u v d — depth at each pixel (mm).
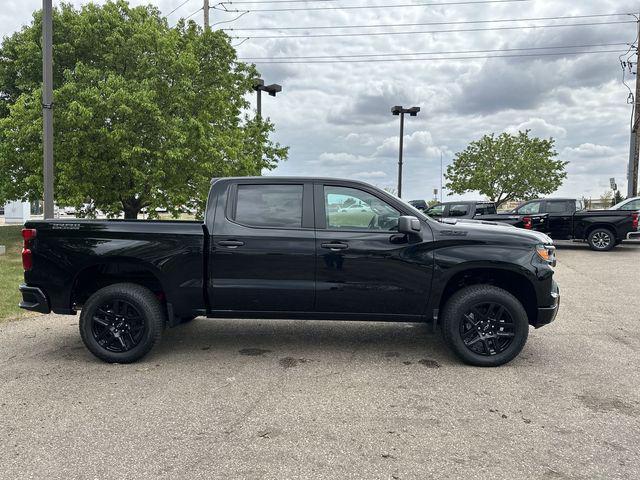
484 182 30547
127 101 12992
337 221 5066
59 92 12672
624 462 3123
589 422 3688
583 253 15500
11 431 3551
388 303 4988
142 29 14664
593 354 5355
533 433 3512
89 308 5012
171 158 13789
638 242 18812
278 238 4984
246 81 19266
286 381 4543
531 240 4953
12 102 18375
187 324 6691
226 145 16375
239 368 4906
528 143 31250
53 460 3148
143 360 5160
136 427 3609
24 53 15750
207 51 17094
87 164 13375
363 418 3758
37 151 13438
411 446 3324
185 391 4301
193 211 16891
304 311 5059
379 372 4781
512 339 4910
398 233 4973
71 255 5051
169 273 5031
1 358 5246
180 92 14586
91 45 14773
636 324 6703
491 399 4121
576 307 7801
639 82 22688
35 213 38906
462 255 4879
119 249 5008
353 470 3025
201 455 3209
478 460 3143
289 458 3170
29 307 5180
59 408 3945
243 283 5008
